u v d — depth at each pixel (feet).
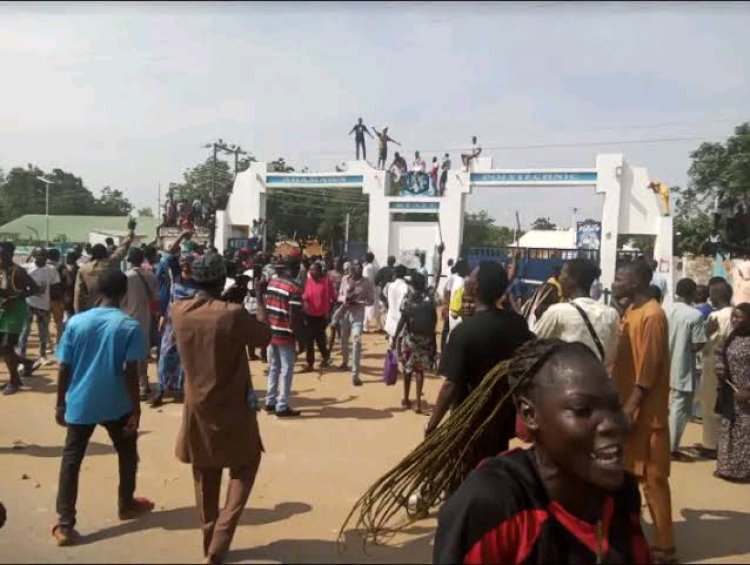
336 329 38.34
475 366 12.55
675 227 89.56
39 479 17.52
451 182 76.33
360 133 81.20
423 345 25.57
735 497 17.81
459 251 76.02
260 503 16.20
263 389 29.43
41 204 241.76
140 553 13.23
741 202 50.26
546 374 5.30
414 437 22.29
